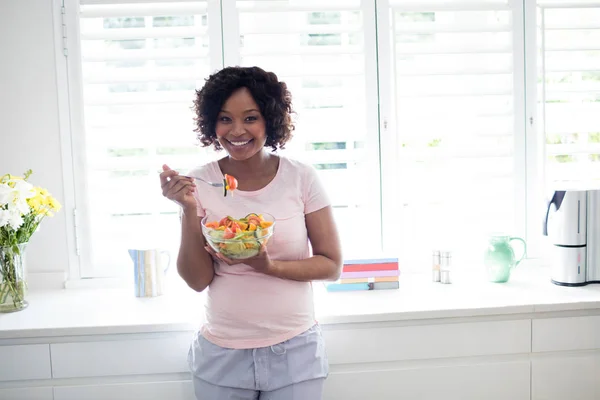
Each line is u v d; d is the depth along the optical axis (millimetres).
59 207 1779
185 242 1348
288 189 1394
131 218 1977
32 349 1581
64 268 1981
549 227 1896
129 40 1907
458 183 1999
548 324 1678
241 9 1900
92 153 1945
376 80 1956
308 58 1946
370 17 1932
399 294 1797
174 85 1932
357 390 1652
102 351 1595
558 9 1975
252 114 1328
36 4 1894
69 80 1906
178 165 1932
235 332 1368
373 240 1999
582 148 2016
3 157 1943
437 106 1973
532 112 1997
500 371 1679
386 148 1979
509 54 1981
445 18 2020
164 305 1760
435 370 1661
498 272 1887
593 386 1710
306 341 1386
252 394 1405
